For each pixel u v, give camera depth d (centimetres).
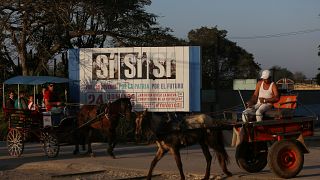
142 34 3766
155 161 1240
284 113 1276
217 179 1265
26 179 1341
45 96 1867
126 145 2047
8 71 3316
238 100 3209
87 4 3128
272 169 1234
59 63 3538
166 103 2261
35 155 1791
